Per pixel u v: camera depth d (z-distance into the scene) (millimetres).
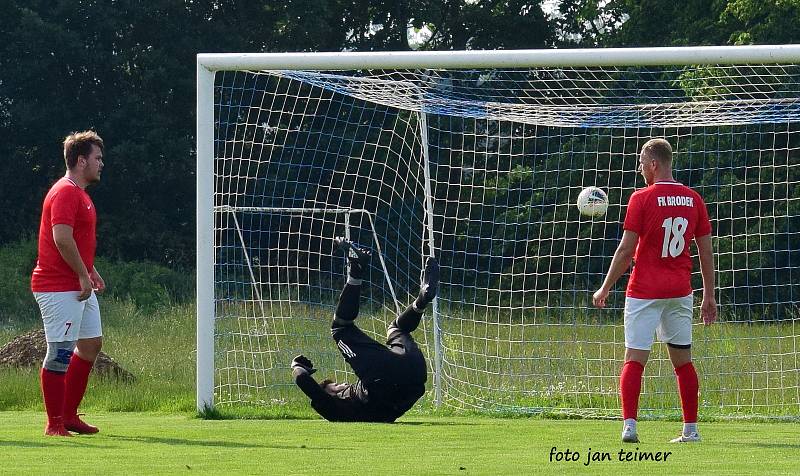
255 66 29188
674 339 21625
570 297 68625
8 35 100625
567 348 39531
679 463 18016
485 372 34188
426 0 106000
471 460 18328
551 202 70750
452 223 73562
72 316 22266
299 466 17438
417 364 25938
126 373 36469
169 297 85500
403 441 21594
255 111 87188
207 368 28453
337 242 26047
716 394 32469
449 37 108812
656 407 30656
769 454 19391
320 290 37156
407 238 75812
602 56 28250
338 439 21953
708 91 55125
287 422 26312
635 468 17297
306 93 86625
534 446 20688
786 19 74250
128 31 101750
